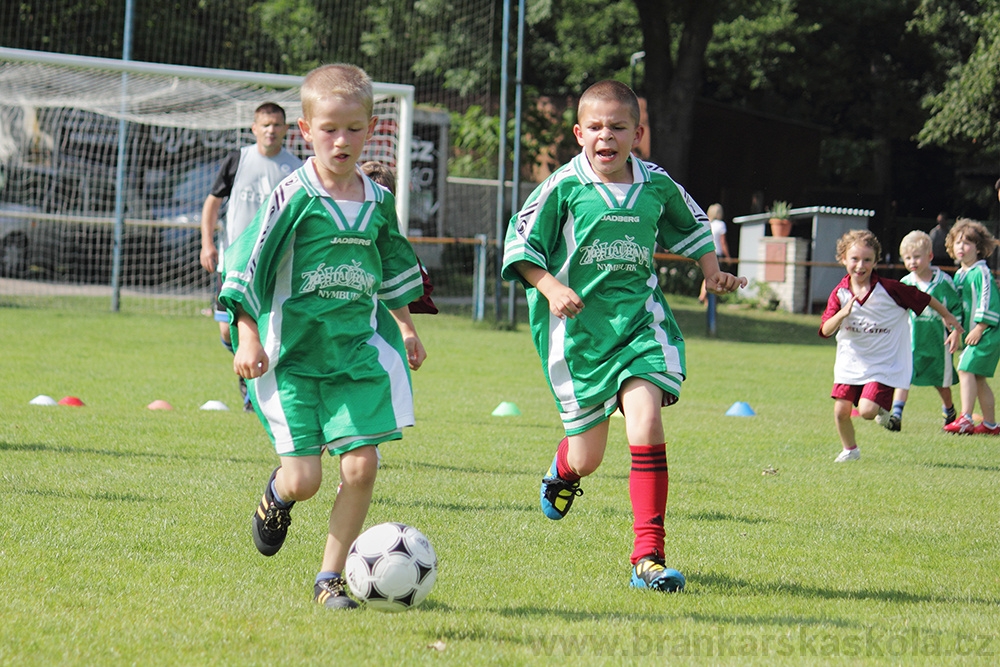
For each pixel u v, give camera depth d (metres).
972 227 20.64
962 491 14.08
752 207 73.44
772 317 49.03
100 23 48.25
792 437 18.77
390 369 8.34
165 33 49.03
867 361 16.56
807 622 7.85
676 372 9.36
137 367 25.38
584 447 9.81
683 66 58.44
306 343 8.31
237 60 51.44
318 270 8.30
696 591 8.83
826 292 51.34
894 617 8.05
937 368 20.69
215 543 9.88
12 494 11.48
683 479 14.33
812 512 12.41
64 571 8.62
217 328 34.97
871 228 65.06
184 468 13.52
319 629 7.26
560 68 81.69
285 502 8.48
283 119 17.44
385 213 8.66
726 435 18.67
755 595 8.75
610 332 9.52
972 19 53.78
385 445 16.12
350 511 8.10
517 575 9.15
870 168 81.88
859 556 10.27
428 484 13.16
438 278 56.56
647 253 9.69
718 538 10.88
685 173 59.31
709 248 10.08
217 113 37.22
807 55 77.25
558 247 9.73
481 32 62.16
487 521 11.23
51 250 45.56
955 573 9.69
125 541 9.76
